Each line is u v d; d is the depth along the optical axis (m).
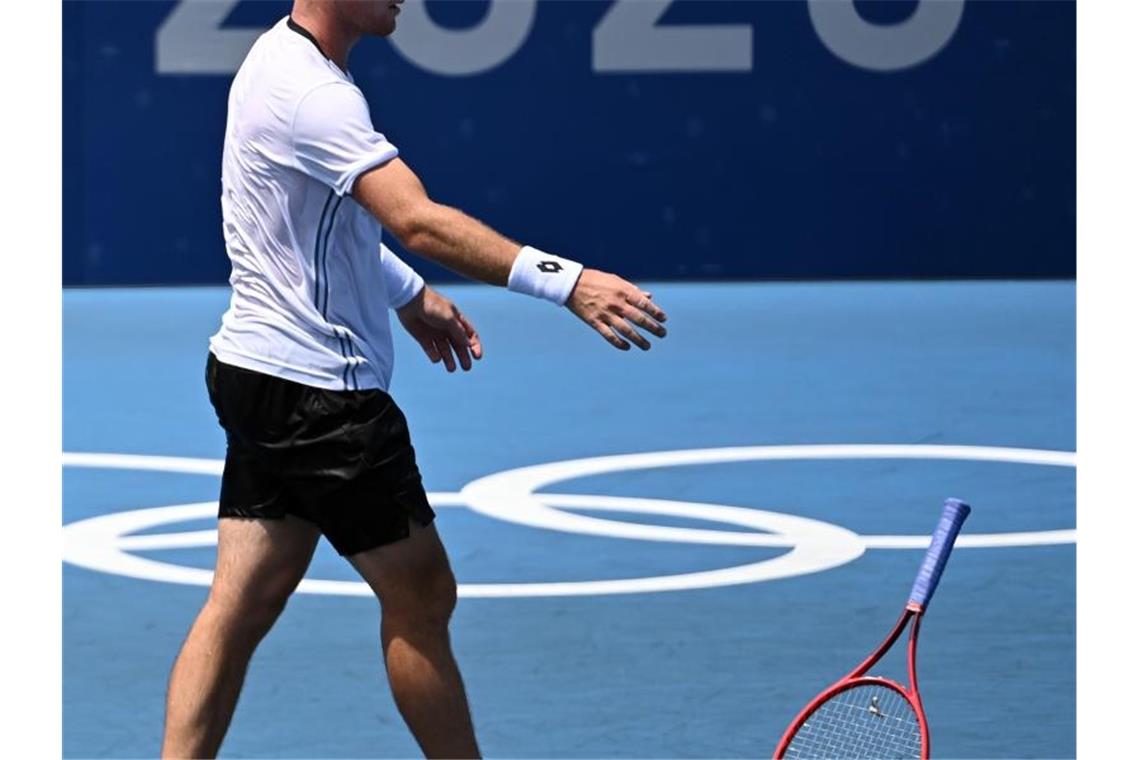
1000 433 35.16
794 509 28.59
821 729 18.20
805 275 57.12
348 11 14.70
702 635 21.58
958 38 56.09
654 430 35.44
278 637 21.50
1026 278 57.53
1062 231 57.19
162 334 48.34
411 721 15.02
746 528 27.27
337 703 19.14
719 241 56.72
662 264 56.66
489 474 31.28
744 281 57.00
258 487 14.88
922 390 39.97
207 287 56.66
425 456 32.81
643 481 30.67
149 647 21.23
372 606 22.88
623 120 55.88
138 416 37.22
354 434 14.45
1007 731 18.05
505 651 20.91
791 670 20.19
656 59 55.72
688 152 56.25
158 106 55.44
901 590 23.59
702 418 36.78
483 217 55.81
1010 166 56.78
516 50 55.31
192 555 25.61
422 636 14.88
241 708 18.94
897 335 47.66
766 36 55.84
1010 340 46.88
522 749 17.61
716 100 56.03
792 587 23.78
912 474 31.30
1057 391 39.84
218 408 14.94
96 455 33.12
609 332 13.77
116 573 24.58
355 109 14.20
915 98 56.38
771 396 39.28
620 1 55.50
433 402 38.50
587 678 19.91
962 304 53.06
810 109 56.28
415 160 55.38
